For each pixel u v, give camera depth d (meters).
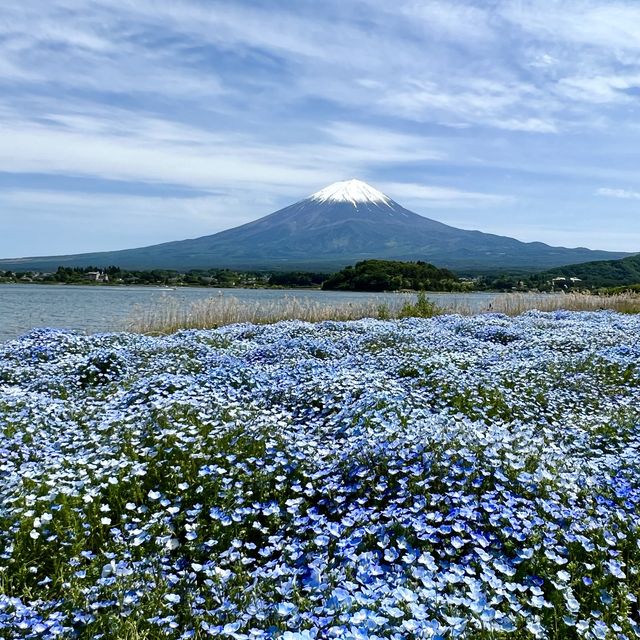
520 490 4.88
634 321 18.39
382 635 3.08
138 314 20.97
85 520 4.93
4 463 6.01
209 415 6.96
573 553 4.19
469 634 3.16
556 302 27.64
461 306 25.95
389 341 14.18
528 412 8.23
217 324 20.70
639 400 8.83
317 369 9.69
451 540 4.21
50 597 4.04
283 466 5.62
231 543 4.66
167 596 3.73
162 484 5.52
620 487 5.01
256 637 3.12
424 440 5.50
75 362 11.66
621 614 3.68
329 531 4.49
